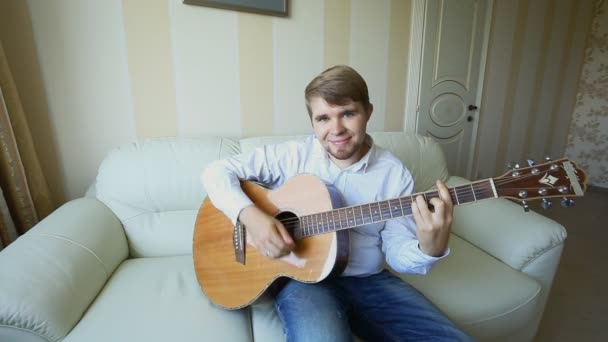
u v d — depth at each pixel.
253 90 1.59
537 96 2.95
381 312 0.86
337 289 0.91
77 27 1.26
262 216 0.87
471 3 2.18
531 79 2.83
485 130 2.66
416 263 0.76
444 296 1.01
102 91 1.34
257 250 0.92
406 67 2.00
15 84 1.20
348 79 0.80
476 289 1.04
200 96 1.50
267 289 0.91
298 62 1.66
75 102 1.32
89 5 1.25
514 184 0.69
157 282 1.04
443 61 2.17
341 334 0.74
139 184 1.23
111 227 1.16
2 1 1.16
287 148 1.03
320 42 1.69
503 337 1.05
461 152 2.55
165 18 1.37
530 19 2.60
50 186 1.36
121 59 1.34
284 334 0.85
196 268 1.01
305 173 0.93
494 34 2.41
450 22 2.11
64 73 1.28
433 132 2.31
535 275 1.14
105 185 1.23
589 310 1.53
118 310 0.89
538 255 1.12
